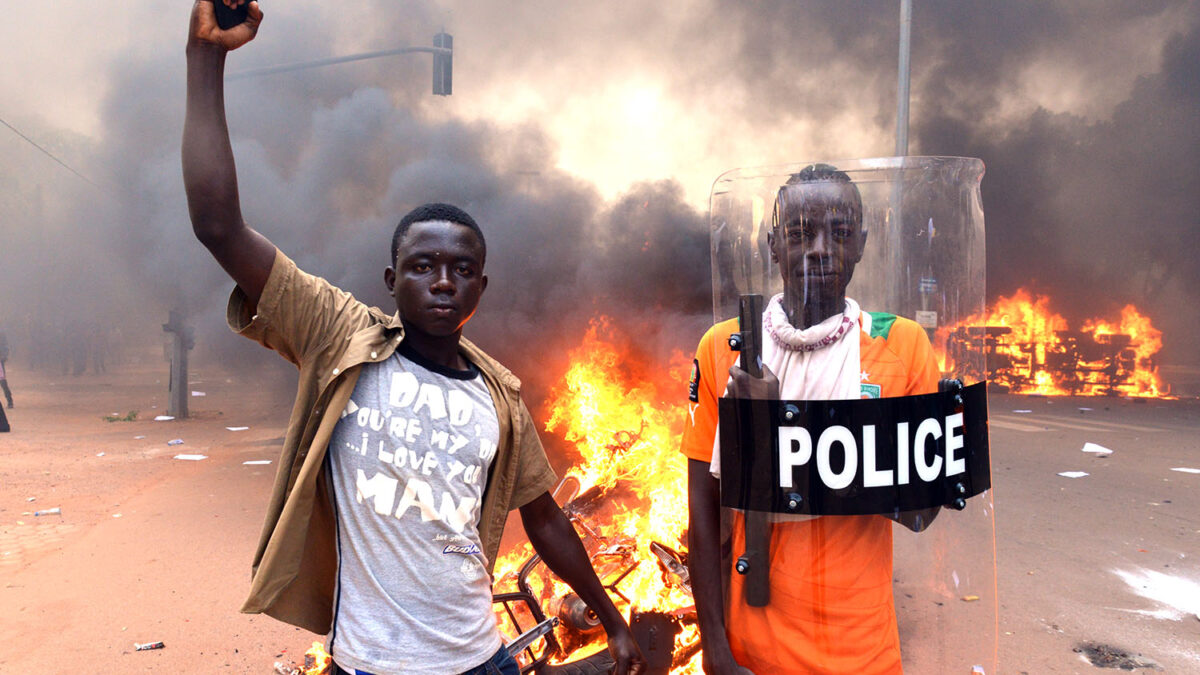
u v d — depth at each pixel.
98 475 7.02
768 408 1.39
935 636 1.41
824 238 1.36
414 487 1.43
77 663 3.21
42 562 4.54
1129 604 3.95
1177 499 6.18
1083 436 9.54
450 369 1.55
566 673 2.18
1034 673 3.19
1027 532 5.25
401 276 1.50
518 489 1.69
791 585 1.40
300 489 1.42
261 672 3.15
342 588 1.45
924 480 1.36
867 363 1.36
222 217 1.36
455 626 1.45
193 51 1.35
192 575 4.32
